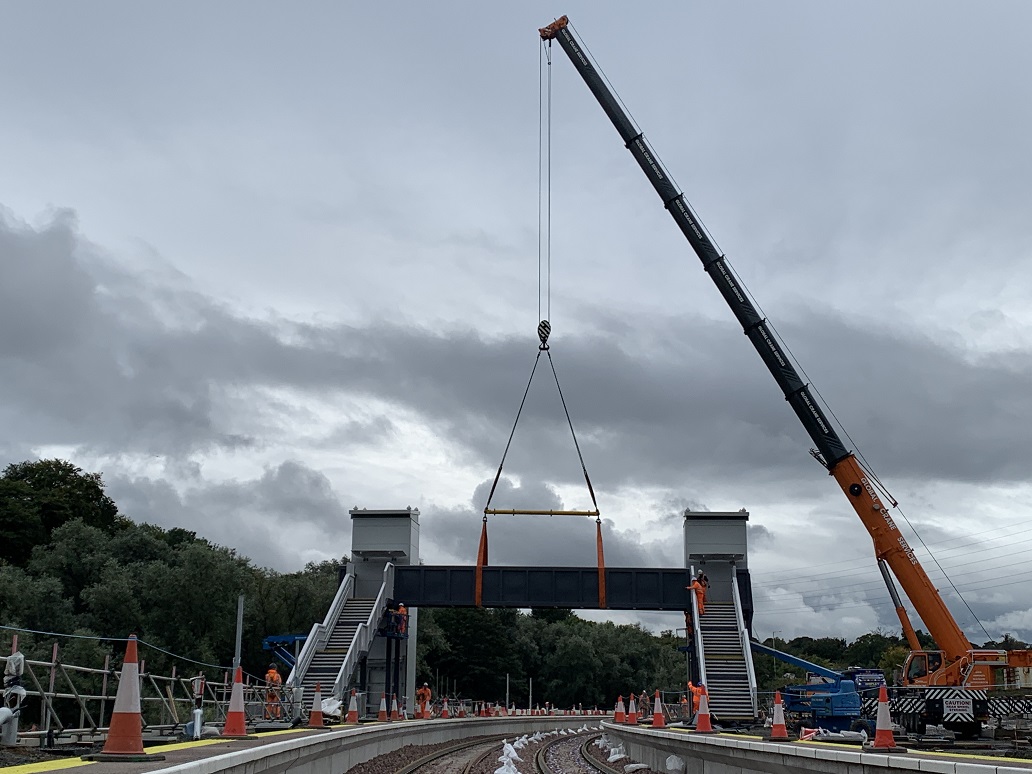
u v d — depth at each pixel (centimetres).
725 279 4769
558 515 6325
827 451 4459
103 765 1262
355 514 6950
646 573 6544
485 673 14350
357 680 6369
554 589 6550
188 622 7006
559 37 5306
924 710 3719
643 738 3528
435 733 5231
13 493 8169
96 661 5234
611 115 5138
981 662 3903
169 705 2914
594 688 15638
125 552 7475
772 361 4641
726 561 6662
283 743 1862
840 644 18075
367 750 3278
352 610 6462
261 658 9144
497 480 6309
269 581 9569
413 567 6756
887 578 4275
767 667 12862
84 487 9088
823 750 1678
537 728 8600
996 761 1491
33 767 1218
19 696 1855
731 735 2673
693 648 6131
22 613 5994
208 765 1306
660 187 4991
